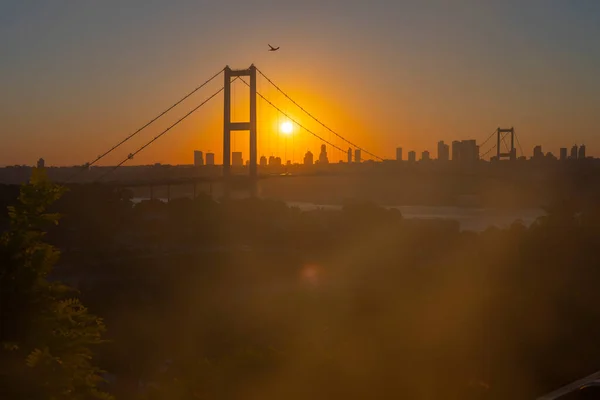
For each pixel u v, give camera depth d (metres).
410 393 12.61
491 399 14.44
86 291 38.06
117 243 61.47
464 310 24.95
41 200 8.16
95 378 7.73
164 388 9.78
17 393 6.73
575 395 10.49
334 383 11.23
